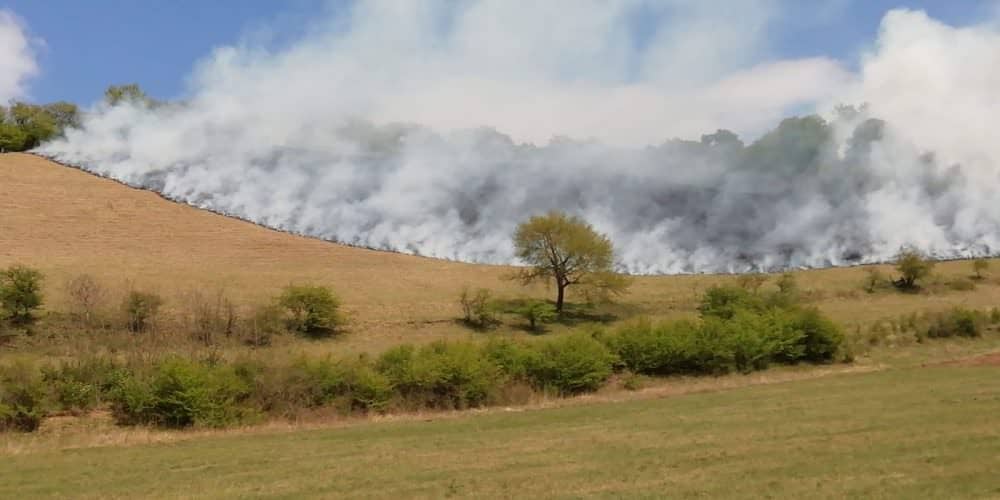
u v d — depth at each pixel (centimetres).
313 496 1678
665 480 1673
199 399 2948
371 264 8238
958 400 2641
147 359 3603
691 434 2283
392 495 1661
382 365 3481
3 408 2811
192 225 9306
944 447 1859
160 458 2234
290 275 7319
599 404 3341
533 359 3709
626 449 2078
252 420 3016
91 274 6481
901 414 2408
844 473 1652
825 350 4528
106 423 2967
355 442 2453
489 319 6225
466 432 2606
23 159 11394
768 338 4428
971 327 5078
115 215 9212
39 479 1961
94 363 3394
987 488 1502
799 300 6581
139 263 7256
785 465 1755
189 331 4853
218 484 1836
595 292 6919
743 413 2697
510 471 1848
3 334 4625
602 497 1558
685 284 7925
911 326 5250
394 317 6069
